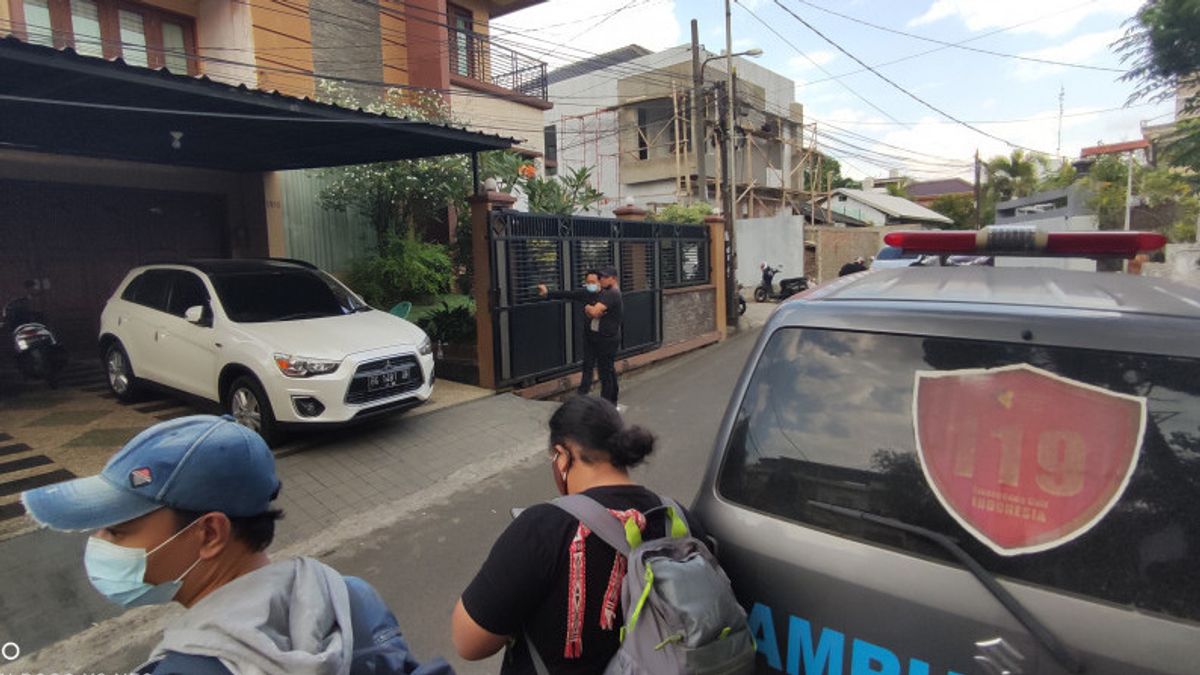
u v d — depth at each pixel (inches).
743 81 1010.7
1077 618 54.4
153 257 378.3
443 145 313.0
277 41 401.1
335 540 181.5
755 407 76.9
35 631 137.7
